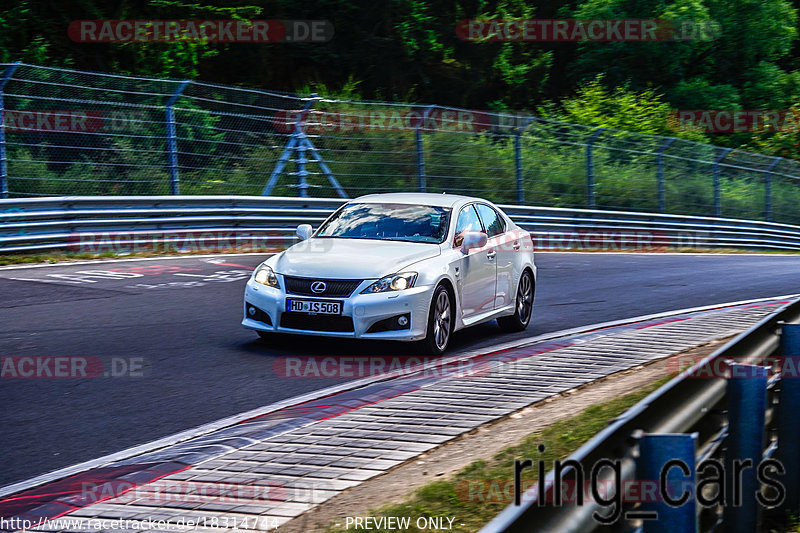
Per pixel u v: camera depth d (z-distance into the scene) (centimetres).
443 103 10750
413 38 9669
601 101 11306
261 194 5922
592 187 7800
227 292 3644
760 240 8931
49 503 1348
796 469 1306
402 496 1369
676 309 3722
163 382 2177
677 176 8906
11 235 4228
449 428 1759
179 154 5647
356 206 2947
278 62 9031
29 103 5219
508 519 596
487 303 2888
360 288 2491
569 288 4369
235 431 1755
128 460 1582
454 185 7012
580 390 2130
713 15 14225
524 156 7556
